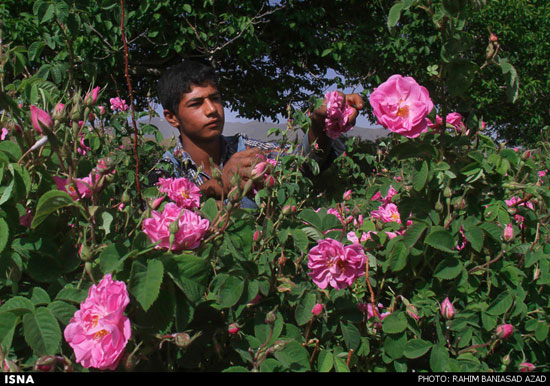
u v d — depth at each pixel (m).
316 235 0.99
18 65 1.08
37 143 0.79
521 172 1.19
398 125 0.92
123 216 1.01
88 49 3.49
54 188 0.87
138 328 0.73
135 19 6.29
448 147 1.03
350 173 2.93
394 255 0.99
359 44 8.55
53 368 0.66
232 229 0.87
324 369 0.84
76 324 0.67
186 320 0.72
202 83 1.97
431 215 1.01
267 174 0.91
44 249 0.81
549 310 1.17
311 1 8.91
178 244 0.75
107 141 1.90
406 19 8.22
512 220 1.27
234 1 7.06
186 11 6.52
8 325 0.69
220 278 0.85
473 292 1.10
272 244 1.18
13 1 5.89
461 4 0.86
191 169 2.08
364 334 1.00
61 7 1.16
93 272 0.77
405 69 8.49
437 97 1.03
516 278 1.05
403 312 0.96
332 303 0.94
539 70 10.91
